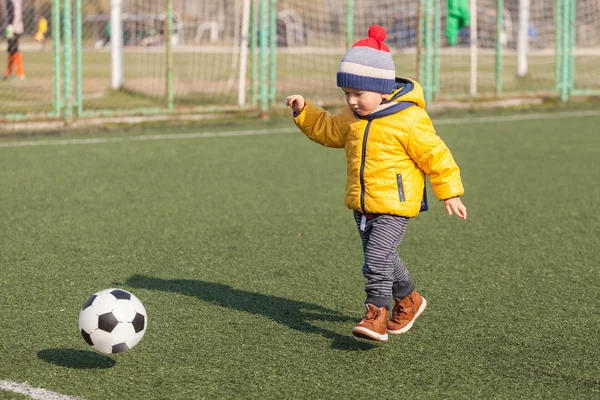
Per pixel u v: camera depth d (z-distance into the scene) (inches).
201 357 185.6
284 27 995.3
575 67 993.5
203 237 298.0
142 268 258.1
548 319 213.8
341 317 215.8
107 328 171.8
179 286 239.8
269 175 425.1
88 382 170.4
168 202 357.1
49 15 943.7
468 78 909.2
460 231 311.4
